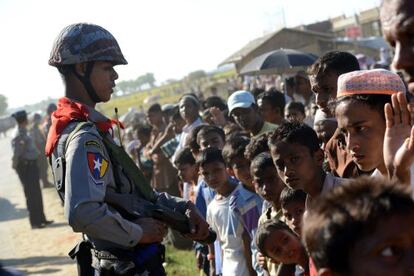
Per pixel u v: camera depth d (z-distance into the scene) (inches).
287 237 108.7
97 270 118.7
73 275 305.9
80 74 120.1
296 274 113.0
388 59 592.4
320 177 109.0
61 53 119.7
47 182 653.3
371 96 90.3
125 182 118.6
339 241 49.3
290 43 1034.1
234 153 161.0
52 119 120.6
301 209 114.3
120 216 110.7
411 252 48.2
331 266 50.4
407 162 71.6
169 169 312.7
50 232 418.9
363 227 48.5
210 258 191.9
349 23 1525.6
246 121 223.0
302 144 107.0
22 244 393.1
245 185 163.5
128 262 115.5
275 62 414.6
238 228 161.8
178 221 119.9
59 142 114.2
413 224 48.6
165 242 314.8
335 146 137.5
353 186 52.1
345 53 141.6
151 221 115.7
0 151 1338.6
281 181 134.3
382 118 90.3
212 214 171.6
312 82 143.5
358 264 48.6
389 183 52.1
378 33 1477.6
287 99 335.6
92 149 111.0
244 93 226.4
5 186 730.8
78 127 113.1
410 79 65.4
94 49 119.2
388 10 64.7
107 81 122.2
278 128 110.6
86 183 107.9
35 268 328.8
